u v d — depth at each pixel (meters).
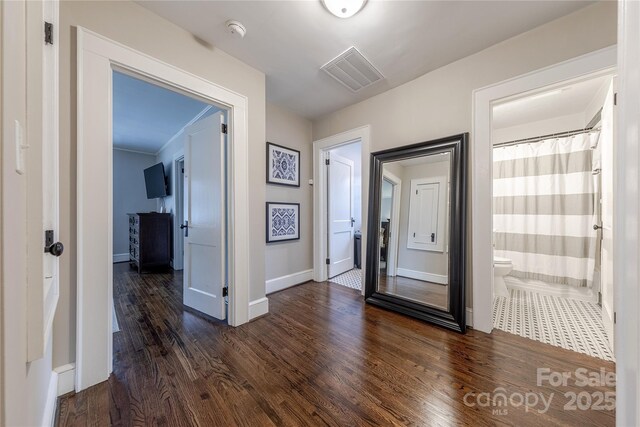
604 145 1.98
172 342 1.88
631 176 0.55
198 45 1.90
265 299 2.43
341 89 2.70
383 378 1.47
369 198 2.80
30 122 0.74
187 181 2.56
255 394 1.34
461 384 1.41
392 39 1.92
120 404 1.27
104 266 1.45
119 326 2.15
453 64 2.21
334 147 3.39
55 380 1.26
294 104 3.07
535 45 1.80
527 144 3.10
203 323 2.21
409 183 2.54
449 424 1.15
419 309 2.30
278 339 1.93
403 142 2.58
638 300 0.52
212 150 2.27
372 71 2.35
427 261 2.38
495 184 3.31
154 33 1.67
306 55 2.12
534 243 3.03
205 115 3.36
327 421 1.17
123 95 2.87
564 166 2.88
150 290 3.18
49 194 1.07
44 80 1.02
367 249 2.78
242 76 2.20
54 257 1.13
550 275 2.93
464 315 2.03
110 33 1.49
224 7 1.62
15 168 0.59
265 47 2.01
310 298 2.86
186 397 1.32
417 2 1.57
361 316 2.36
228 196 2.19
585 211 2.76
